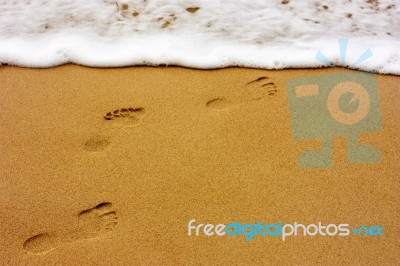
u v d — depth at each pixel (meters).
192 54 1.71
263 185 1.43
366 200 1.42
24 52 1.68
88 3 1.84
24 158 1.45
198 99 1.59
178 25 1.79
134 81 1.62
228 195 1.41
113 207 1.38
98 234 1.34
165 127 1.52
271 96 1.61
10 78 1.62
